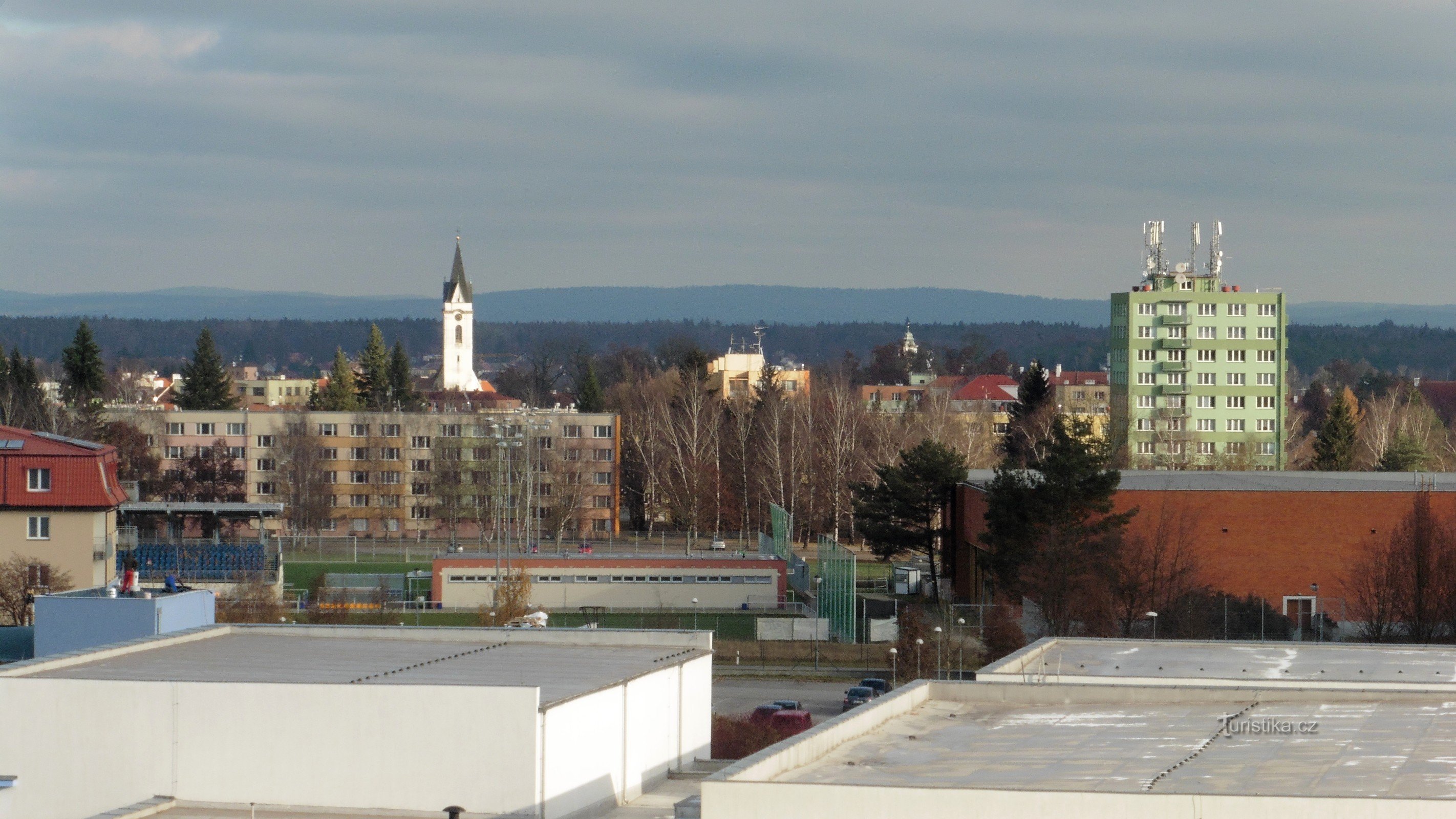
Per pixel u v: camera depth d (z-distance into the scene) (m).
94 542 97.75
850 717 36.12
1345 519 105.31
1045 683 43.53
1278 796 27.23
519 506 171.38
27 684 37.75
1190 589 97.38
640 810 39.53
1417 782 30.38
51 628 55.25
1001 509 102.19
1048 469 99.25
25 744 37.81
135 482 138.75
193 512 128.00
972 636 94.12
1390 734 35.59
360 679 41.31
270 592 108.31
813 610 122.19
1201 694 40.72
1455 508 104.25
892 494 132.38
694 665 46.00
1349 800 27.02
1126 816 27.70
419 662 44.88
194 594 57.75
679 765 44.94
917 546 133.50
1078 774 31.72
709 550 164.12
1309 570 105.44
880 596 133.00
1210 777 31.11
